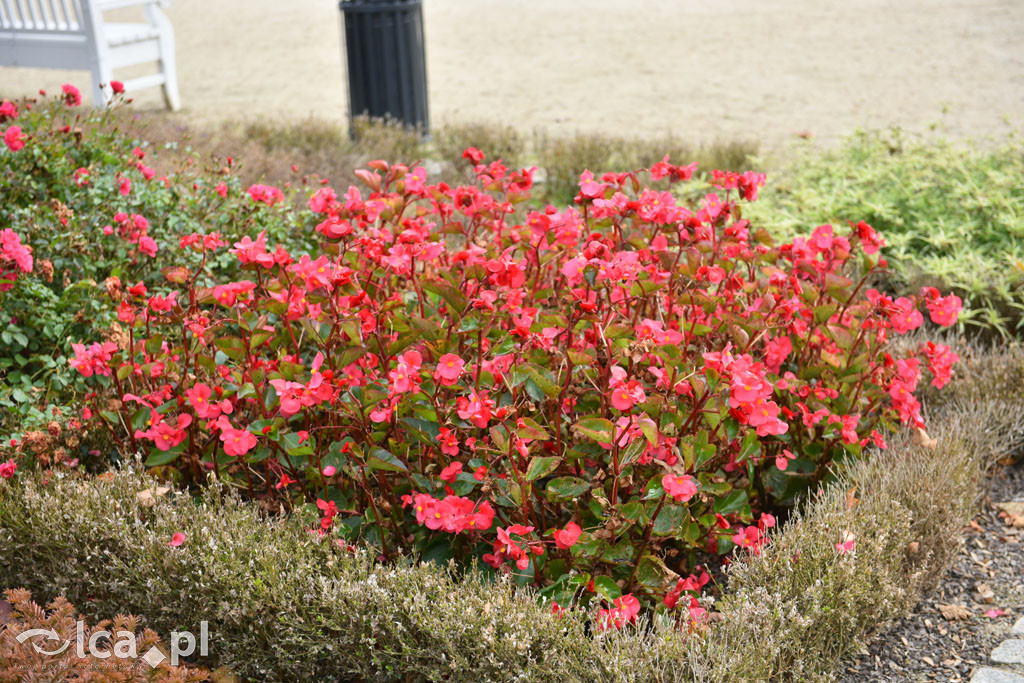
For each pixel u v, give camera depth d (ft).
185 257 12.47
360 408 8.09
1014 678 8.30
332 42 44.57
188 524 8.51
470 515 7.83
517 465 7.98
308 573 7.93
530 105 31.01
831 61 36.88
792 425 9.93
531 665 7.23
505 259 8.19
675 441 8.09
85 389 10.75
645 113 29.55
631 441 7.87
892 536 8.96
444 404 8.61
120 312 9.50
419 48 24.26
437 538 8.72
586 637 7.62
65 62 28.50
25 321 10.85
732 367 7.90
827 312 9.36
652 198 9.24
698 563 9.73
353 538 8.91
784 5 51.29
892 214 16.47
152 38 29.60
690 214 9.75
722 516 8.83
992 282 14.21
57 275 11.48
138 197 12.78
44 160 12.67
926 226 15.83
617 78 35.22
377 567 7.89
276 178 18.85
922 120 27.25
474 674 7.29
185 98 32.94
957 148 21.35
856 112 28.78
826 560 8.40
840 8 49.37
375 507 8.52
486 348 8.80
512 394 8.44
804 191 17.51
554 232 8.91
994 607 9.38
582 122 28.43
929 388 12.07
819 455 10.08
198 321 9.32
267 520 8.57
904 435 10.86
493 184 9.79
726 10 50.55
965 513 10.05
